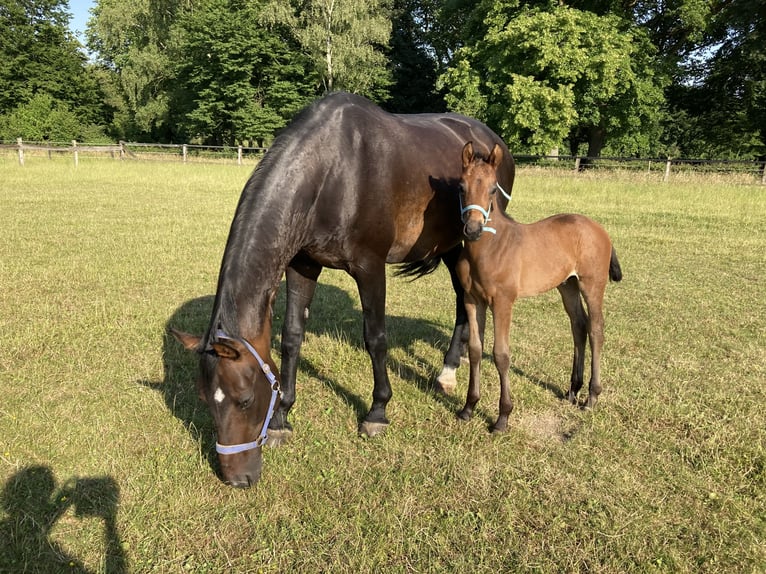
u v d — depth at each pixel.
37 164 19.11
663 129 27.36
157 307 5.48
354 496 2.76
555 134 19.23
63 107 33.47
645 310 5.72
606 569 2.33
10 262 6.86
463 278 3.33
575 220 3.53
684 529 2.55
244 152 27.05
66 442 3.12
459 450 3.18
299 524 2.58
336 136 3.12
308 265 3.38
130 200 12.44
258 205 2.78
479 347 3.42
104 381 3.89
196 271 6.85
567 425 3.50
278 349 4.67
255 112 29.08
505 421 3.39
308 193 2.97
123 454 3.05
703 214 11.59
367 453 3.15
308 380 4.09
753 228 10.20
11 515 2.57
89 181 15.59
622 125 20.89
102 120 37.53
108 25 32.31
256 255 2.67
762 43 19.67
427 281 6.96
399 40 32.53
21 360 4.18
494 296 3.22
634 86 18.92
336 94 3.39
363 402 3.76
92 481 2.82
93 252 7.58
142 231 9.09
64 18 36.94
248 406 2.46
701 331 5.12
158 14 32.25
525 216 11.02
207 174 18.02
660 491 2.81
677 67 20.92
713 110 25.19
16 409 3.47
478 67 21.52
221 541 2.46
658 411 3.60
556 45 18.03
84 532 2.47
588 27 18.33
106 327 4.86
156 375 4.02
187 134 32.69
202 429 3.33
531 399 3.81
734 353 4.59
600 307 3.59
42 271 6.53
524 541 2.49
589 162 19.86
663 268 7.44
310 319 5.42
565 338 4.96
